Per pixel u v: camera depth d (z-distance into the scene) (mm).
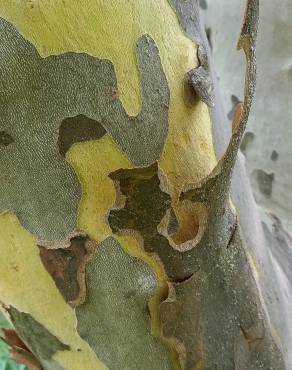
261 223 649
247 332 498
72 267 456
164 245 443
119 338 482
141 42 415
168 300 461
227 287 477
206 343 484
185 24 439
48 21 387
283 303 583
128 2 406
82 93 406
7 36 384
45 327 494
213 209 443
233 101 831
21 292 477
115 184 429
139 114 424
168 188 432
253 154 827
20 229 446
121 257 448
